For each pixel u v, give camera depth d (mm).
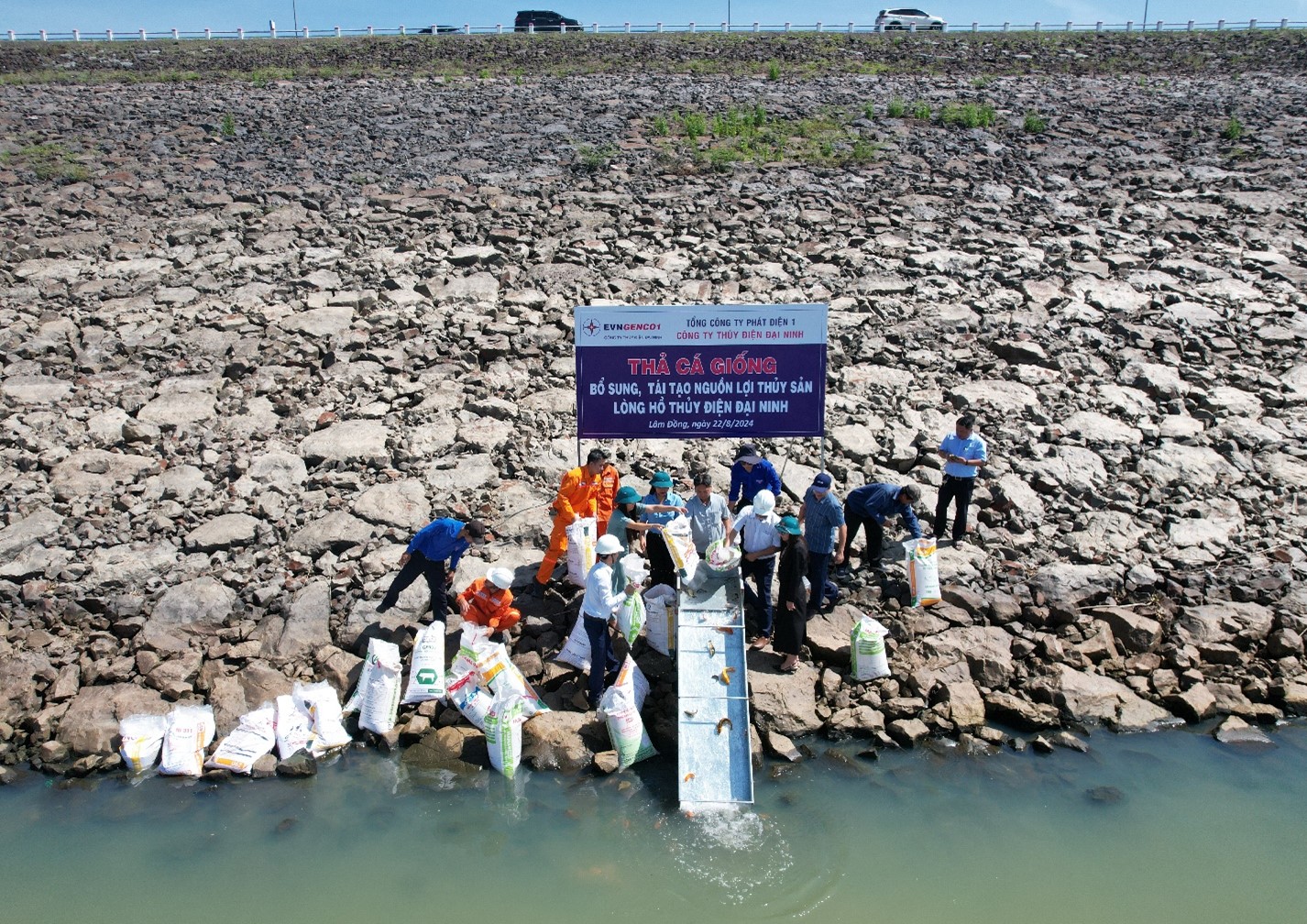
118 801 7566
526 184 20609
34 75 32500
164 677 8586
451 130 24750
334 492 11094
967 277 16625
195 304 15562
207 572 9820
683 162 21984
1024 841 7109
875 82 30578
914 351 14359
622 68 33375
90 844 7125
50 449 11789
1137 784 7703
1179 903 6539
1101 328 15016
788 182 20828
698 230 18234
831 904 6512
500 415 12672
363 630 9039
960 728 8273
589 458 9047
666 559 9102
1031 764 7941
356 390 13250
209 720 8188
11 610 9336
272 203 19516
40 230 18078
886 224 18766
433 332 14625
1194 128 25172
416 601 9367
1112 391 13305
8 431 12133
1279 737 8273
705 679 8000
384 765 7930
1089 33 40656
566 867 6859
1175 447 12055
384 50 37406
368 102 27828
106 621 9281
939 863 6895
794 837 7125
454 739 8086
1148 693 8672
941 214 19391
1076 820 7312
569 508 9203
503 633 8844
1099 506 11031
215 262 16984
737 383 9406
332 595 9516
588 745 7980
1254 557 10188
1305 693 8562
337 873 6820
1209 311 15539
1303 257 17656
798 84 30172
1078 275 16719
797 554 8359
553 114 26328
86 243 17641
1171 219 19328
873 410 12836
